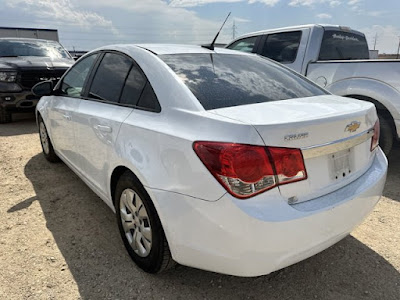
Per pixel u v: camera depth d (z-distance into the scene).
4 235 2.88
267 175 1.73
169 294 2.23
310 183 1.90
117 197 2.55
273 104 2.17
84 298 2.19
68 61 8.05
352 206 2.04
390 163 4.74
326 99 2.44
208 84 2.28
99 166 2.76
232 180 1.72
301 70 5.15
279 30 5.62
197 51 2.77
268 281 2.36
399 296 2.21
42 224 3.07
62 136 3.60
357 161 2.24
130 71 2.61
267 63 3.04
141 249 2.38
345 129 2.02
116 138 2.43
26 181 4.02
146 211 2.23
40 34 15.99
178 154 1.94
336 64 4.61
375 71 4.17
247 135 1.74
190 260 2.00
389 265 2.52
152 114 2.24
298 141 1.81
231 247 1.78
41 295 2.21
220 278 2.38
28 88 6.93
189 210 1.89
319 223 1.86
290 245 1.79
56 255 2.62
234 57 2.89
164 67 2.37
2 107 6.82
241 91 2.31
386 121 4.18
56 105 3.70
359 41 5.93
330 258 2.60
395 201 3.54
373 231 2.97
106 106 2.73
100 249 2.70
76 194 3.68
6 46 7.96
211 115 1.93
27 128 6.82
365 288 2.29
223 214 1.76
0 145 5.52
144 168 2.12
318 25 5.25
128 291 2.25
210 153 1.79
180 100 2.13
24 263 2.52
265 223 1.70
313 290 2.27
